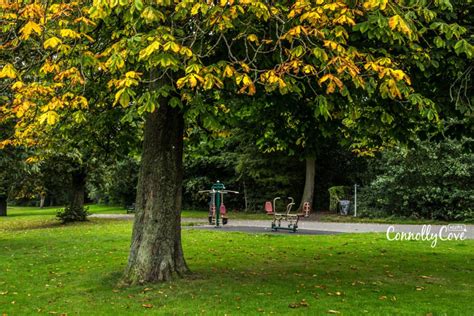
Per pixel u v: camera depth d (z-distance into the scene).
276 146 12.07
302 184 31.72
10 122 11.86
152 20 5.50
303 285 8.12
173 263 8.36
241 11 5.80
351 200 27.59
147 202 8.22
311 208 29.03
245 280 8.49
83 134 10.38
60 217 26.00
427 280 8.60
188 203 36.03
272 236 16.12
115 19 7.39
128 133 10.74
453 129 8.86
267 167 29.84
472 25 7.54
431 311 6.46
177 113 8.20
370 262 10.65
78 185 26.17
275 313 6.38
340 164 31.08
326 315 6.27
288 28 6.52
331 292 7.60
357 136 10.91
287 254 11.95
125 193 40.66
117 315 6.43
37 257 12.02
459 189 22.53
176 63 5.42
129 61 6.32
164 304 6.91
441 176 22.91
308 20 6.07
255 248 13.09
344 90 6.04
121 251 12.70
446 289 7.85
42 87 6.64
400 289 7.83
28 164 17.42
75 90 7.87
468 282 8.43
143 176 8.28
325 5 5.71
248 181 32.09
